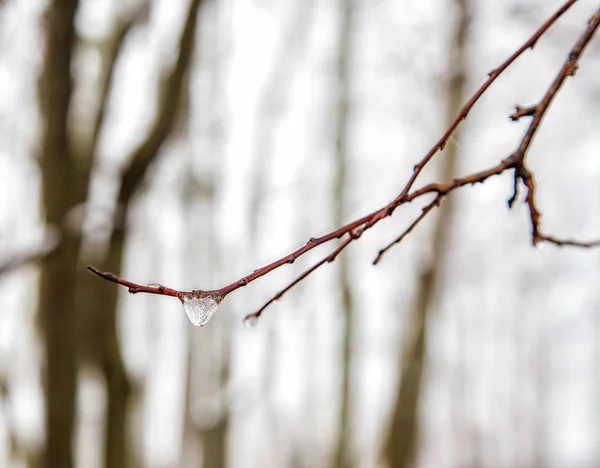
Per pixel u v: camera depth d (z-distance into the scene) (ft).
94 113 12.69
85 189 12.27
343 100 28.32
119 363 13.98
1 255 11.87
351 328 27.61
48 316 12.37
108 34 12.71
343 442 26.91
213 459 24.95
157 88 12.32
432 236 20.53
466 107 5.14
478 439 74.84
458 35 19.88
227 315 27.61
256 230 28.78
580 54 5.20
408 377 20.49
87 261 12.98
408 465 20.15
